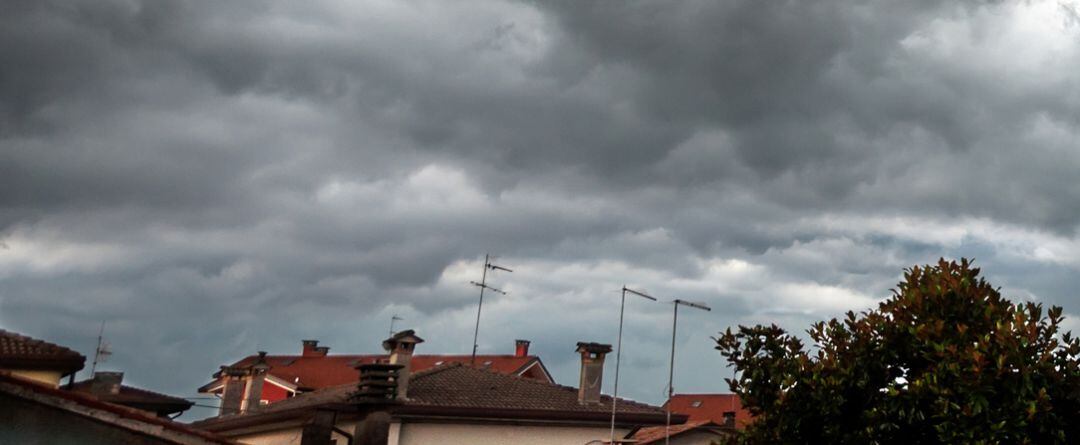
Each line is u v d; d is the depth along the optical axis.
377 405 25.70
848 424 17.22
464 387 34.31
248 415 33.50
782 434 17.47
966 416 15.34
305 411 29.55
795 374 17.52
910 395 16.14
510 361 64.56
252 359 70.81
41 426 16.20
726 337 18.67
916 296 17.44
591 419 33.97
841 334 17.86
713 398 69.12
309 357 69.19
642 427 34.94
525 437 32.88
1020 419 15.16
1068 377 15.74
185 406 24.80
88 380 27.92
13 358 22.61
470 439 31.86
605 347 36.12
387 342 32.38
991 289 17.44
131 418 16.59
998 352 15.84
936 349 16.22
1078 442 15.62
